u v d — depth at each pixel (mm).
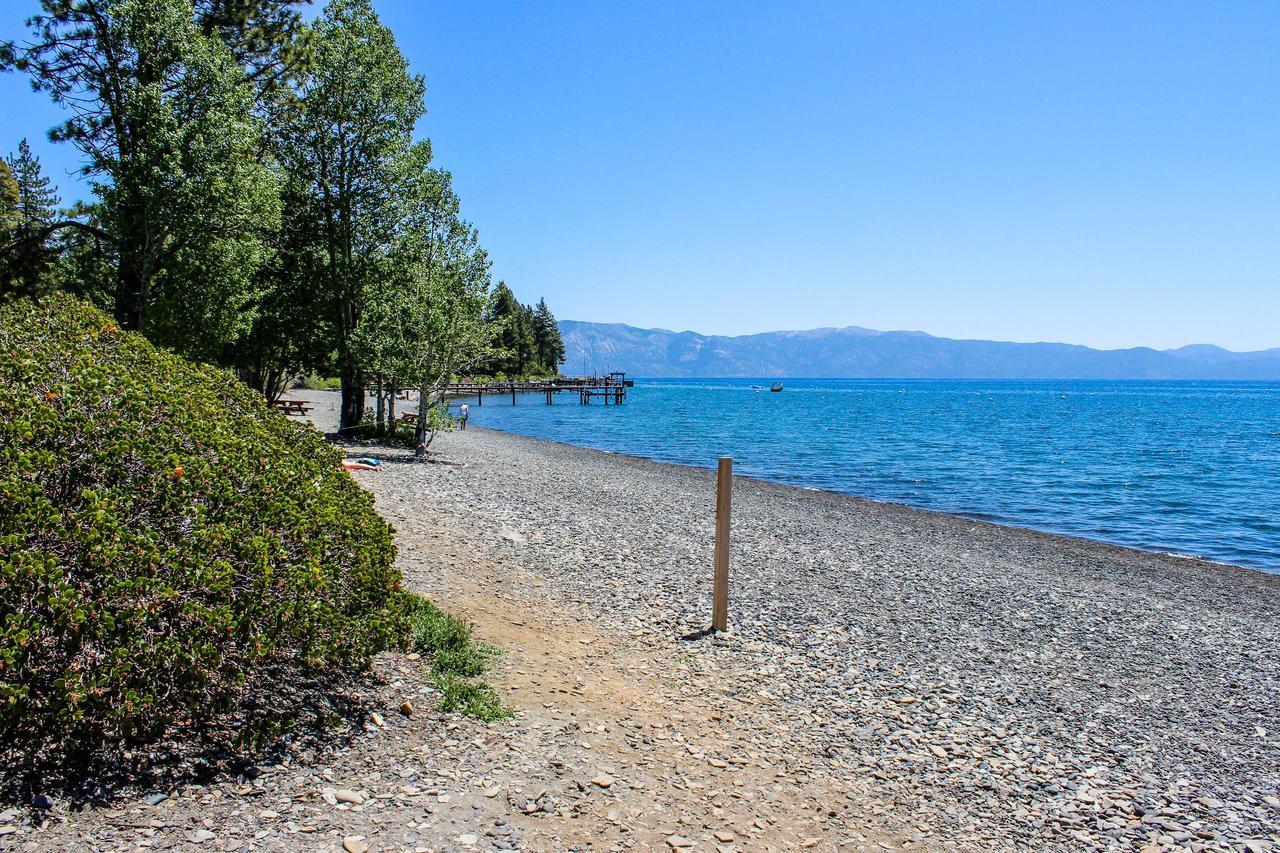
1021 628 9508
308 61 26203
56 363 5461
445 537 10977
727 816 4578
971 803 5129
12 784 3656
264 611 4406
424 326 23250
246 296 21922
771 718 6137
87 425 4609
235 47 24641
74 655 3672
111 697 3797
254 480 5391
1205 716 7102
